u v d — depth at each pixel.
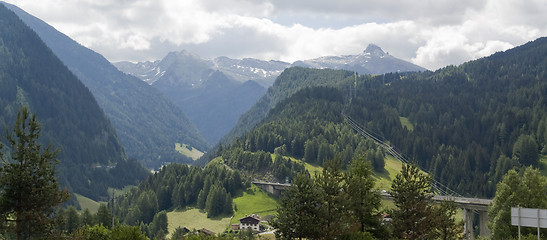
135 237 70.06
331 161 71.69
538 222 45.66
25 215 51.09
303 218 66.06
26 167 52.66
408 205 70.94
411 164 74.06
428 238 72.25
